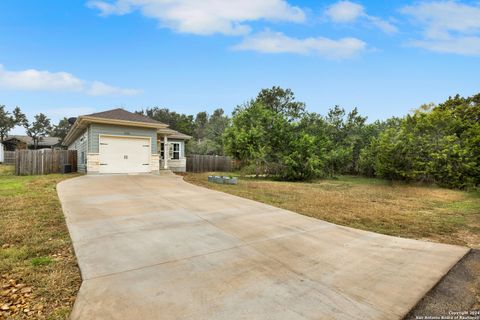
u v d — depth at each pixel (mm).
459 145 12336
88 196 6902
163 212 5508
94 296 2410
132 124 12602
